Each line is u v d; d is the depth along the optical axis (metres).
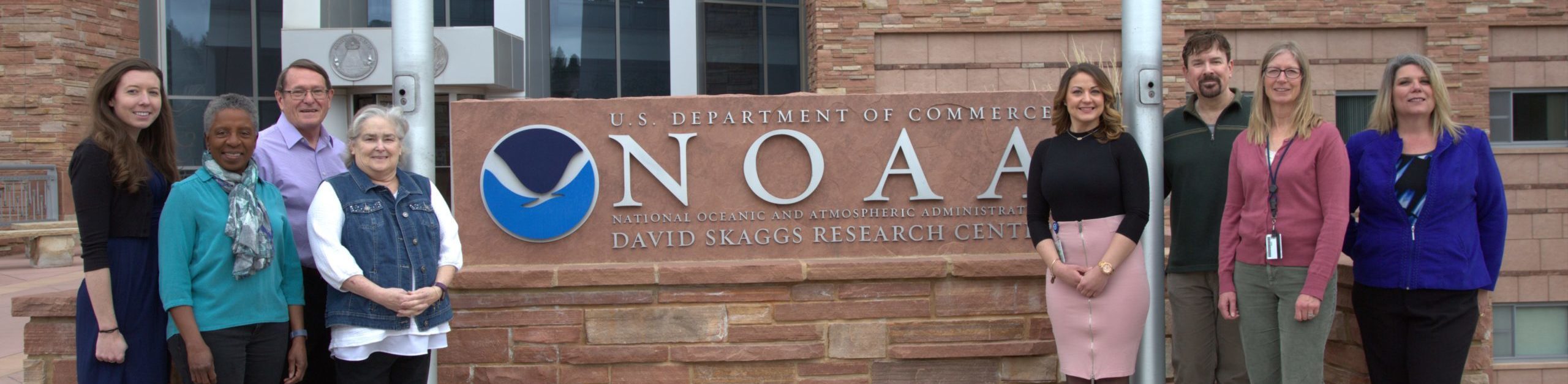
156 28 14.43
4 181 12.66
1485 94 11.91
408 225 3.52
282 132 3.90
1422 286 3.50
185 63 14.59
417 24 4.15
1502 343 12.61
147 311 3.43
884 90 11.53
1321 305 3.49
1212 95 4.13
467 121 4.59
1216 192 4.09
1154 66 4.16
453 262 3.66
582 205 4.59
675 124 4.63
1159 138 4.18
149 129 3.54
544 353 4.49
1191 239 4.15
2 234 11.24
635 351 4.50
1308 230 3.51
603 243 4.62
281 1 14.99
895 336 4.55
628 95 15.66
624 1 15.62
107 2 13.62
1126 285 3.77
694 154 4.63
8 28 13.03
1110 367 3.78
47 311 4.13
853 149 4.66
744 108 4.64
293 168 3.88
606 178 4.62
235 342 3.35
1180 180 4.20
